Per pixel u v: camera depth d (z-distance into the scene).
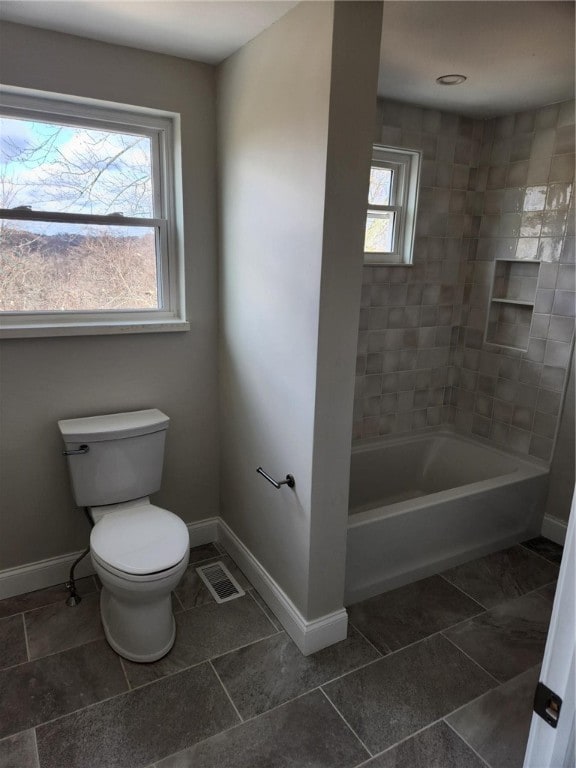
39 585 2.42
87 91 2.06
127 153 2.31
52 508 2.39
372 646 2.14
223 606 2.35
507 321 3.18
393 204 3.04
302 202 1.77
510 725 1.79
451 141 3.01
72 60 2.01
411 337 3.25
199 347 2.58
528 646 2.16
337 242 1.72
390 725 1.78
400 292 3.12
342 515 2.02
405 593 2.48
